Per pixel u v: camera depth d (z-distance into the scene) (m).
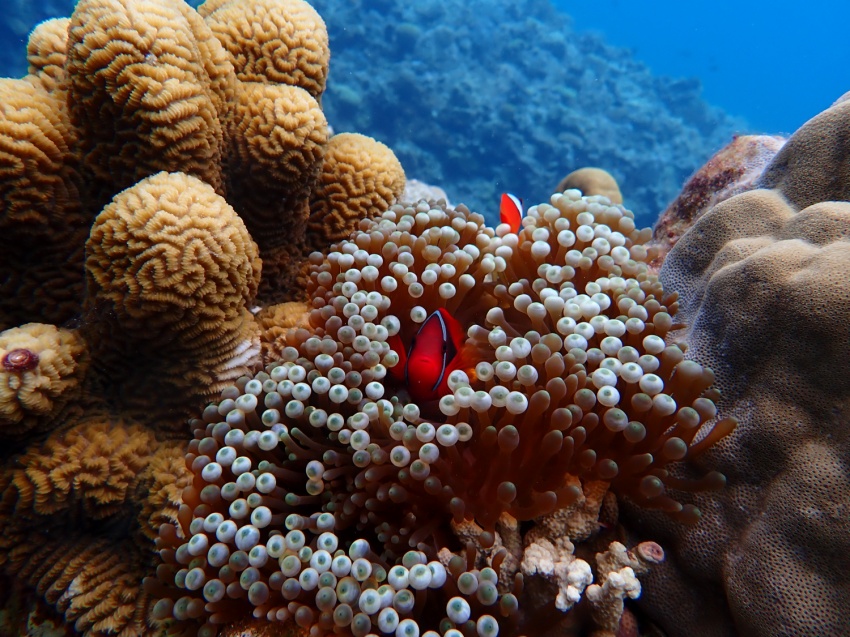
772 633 0.29
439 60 2.88
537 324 0.34
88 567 0.34
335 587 0.27
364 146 0.46
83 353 0.34
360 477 0.30
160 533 0.31
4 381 0.30
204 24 0.38
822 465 0.29
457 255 0.37
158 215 0.31
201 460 0.31
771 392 0.32
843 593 0.28
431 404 0.35
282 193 0.39
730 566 0.30
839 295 0.30
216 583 0.28
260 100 0.38
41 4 2.16
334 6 2.77
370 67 2.72
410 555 0.27
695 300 0.40
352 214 0.45
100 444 0.34
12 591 0.36
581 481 0.31
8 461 0.33
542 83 3.18
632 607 0.33
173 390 0.35
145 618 0.34
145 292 0.31
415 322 0.37
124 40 0.32
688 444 0.31
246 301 0.36
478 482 0.30
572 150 2.89
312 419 0.32
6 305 0.36
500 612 0.27
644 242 0.41
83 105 0.34
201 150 0.35
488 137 2.70
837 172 0.38
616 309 0.35
